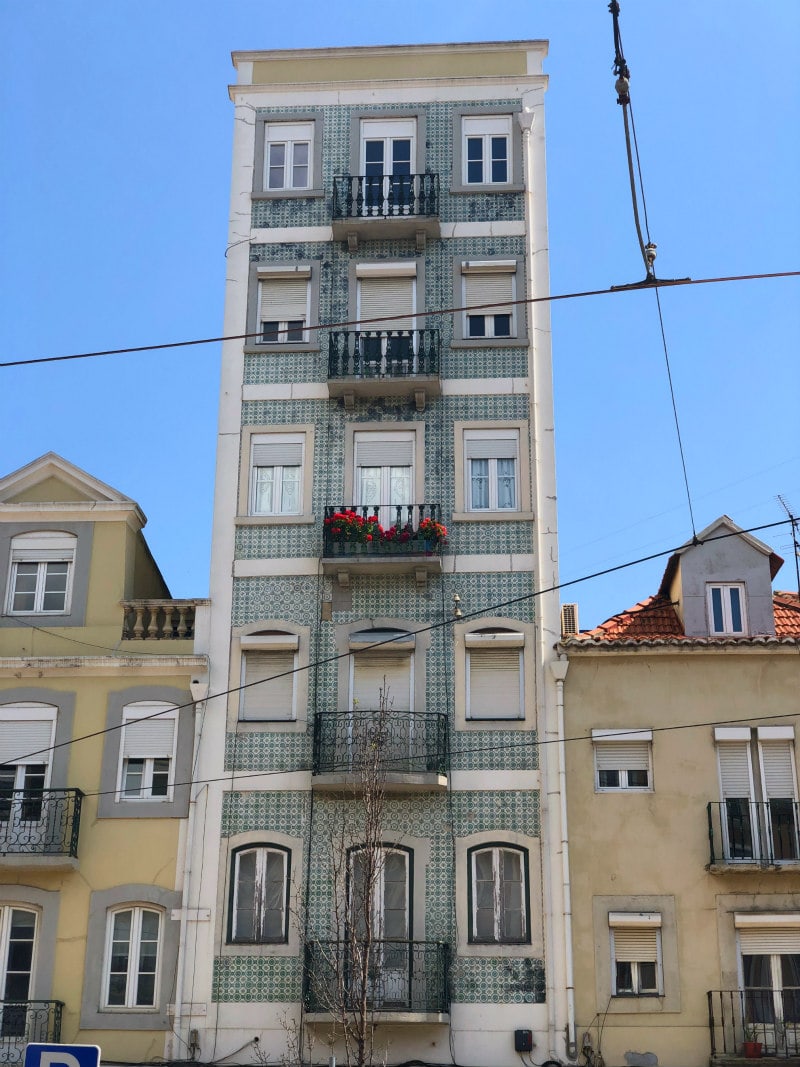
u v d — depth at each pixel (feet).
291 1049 84.99
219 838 91.20
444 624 95.71
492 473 100.68
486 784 91.50
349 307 105.29
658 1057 85.25
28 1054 51.70
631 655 93.76
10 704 94.94
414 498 99.91
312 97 111.34
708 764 91.30
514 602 95.76
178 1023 86.79
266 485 101.09
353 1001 84.43
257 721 94.02
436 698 94.12
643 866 89.20
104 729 94.07
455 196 108.06
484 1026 86.07
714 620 96.94
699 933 87.71
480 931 88.69
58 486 101.45
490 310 104.88
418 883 89.56
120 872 90.48
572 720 92.68
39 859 89.10
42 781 93.25
